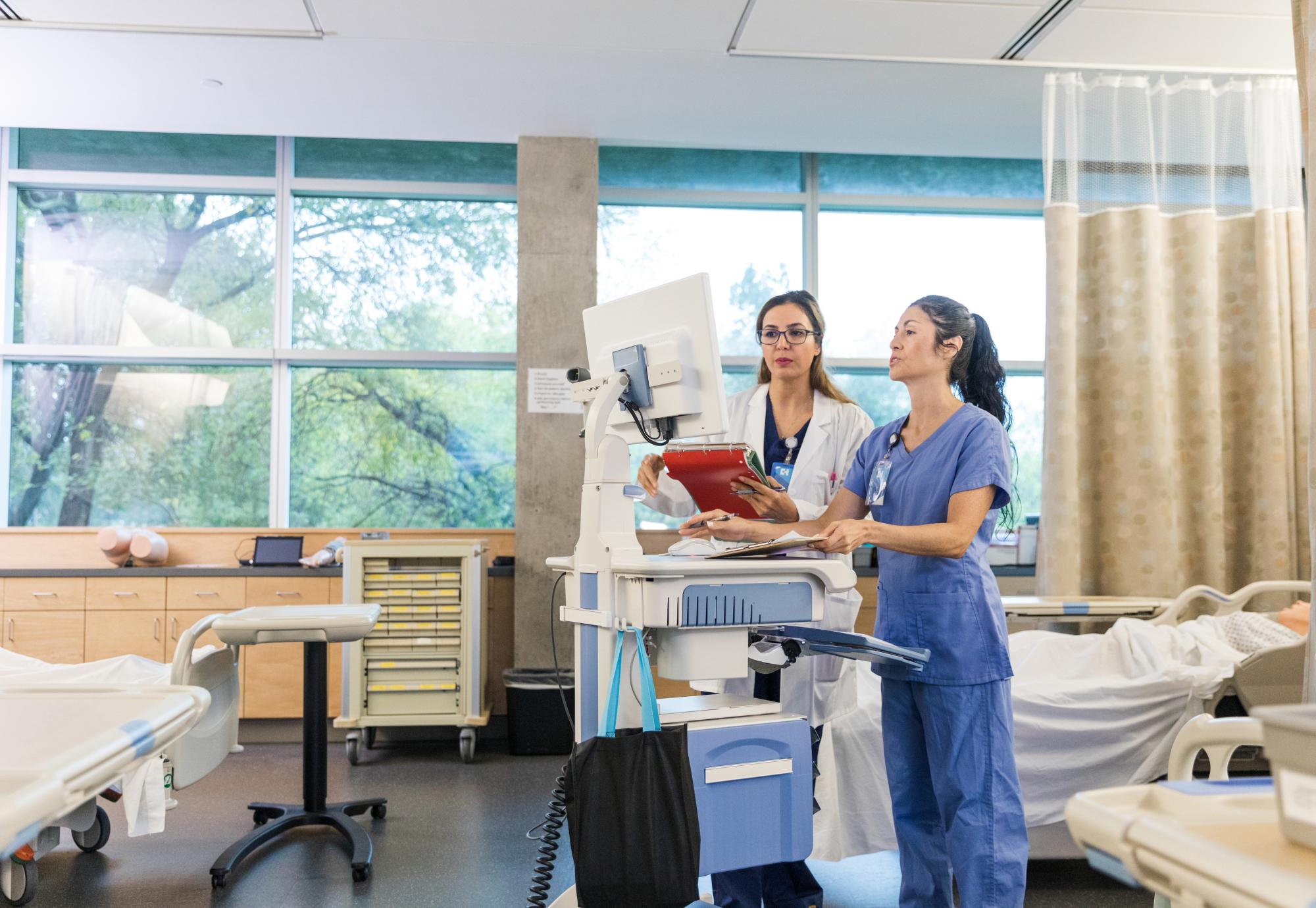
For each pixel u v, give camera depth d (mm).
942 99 4262
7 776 755
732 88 4129
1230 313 4168
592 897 1460
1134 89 4066
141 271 4910
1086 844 751
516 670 4316
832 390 2539
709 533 1916
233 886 2576
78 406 4848
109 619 4266
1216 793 751
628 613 1605
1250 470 4094
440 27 3578
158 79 4012
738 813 1574
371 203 5031
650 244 5133
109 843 2951
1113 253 4059
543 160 4637
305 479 4930
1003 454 1829
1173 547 3939
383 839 2982
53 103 4262
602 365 1908
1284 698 2646
